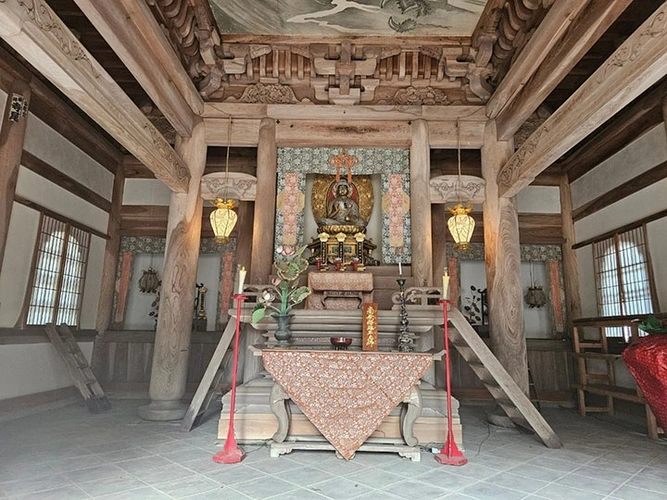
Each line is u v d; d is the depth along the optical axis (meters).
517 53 5.34
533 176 5.19
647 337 4.42
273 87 6.32
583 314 7.35
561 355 7.32
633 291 6.07
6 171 5.13
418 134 6.16
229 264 8.31
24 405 5.55
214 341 7.65
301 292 4.46
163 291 5.70
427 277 5.79
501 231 5.80
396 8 5.39
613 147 6.58
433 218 7.89
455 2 5.25
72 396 6.47
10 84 5.24
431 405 4.09
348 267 5.63
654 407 4.21
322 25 5.73
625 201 6.32
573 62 4.21
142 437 4.34
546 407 6.90
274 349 3.88
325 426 3.69
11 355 5.42
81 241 7.05
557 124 4.37
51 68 3.31
